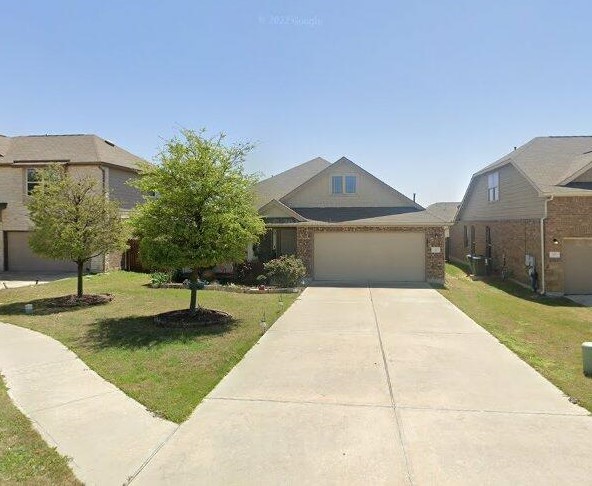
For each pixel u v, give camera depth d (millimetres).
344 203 19609
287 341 8352
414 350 7691
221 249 10047
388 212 18594
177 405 5332
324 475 3867
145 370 6660
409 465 4016
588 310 13109
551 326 10336
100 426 4812
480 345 8047
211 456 4191
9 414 5105
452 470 3934
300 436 4570
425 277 17281
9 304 12930
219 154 10328
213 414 5117
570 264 15836
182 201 9922
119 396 5660
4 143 21766
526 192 17469
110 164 20281
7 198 20547
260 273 18125
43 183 12961
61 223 12391
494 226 21422
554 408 5270
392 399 5527
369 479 3801
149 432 4680
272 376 6398
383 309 11594
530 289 16797
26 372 6648
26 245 20828
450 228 30781
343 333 8953
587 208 15477
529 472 3906
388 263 17453
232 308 11859
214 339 8531
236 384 6078
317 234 17719
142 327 9680
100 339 8617
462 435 4582
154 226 10031
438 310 11453
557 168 17172
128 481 3795
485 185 22969
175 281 17281
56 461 4090
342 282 17188
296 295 14070
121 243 13266
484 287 17750
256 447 4352
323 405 5348
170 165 10000
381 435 4582
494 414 5094
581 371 6723
